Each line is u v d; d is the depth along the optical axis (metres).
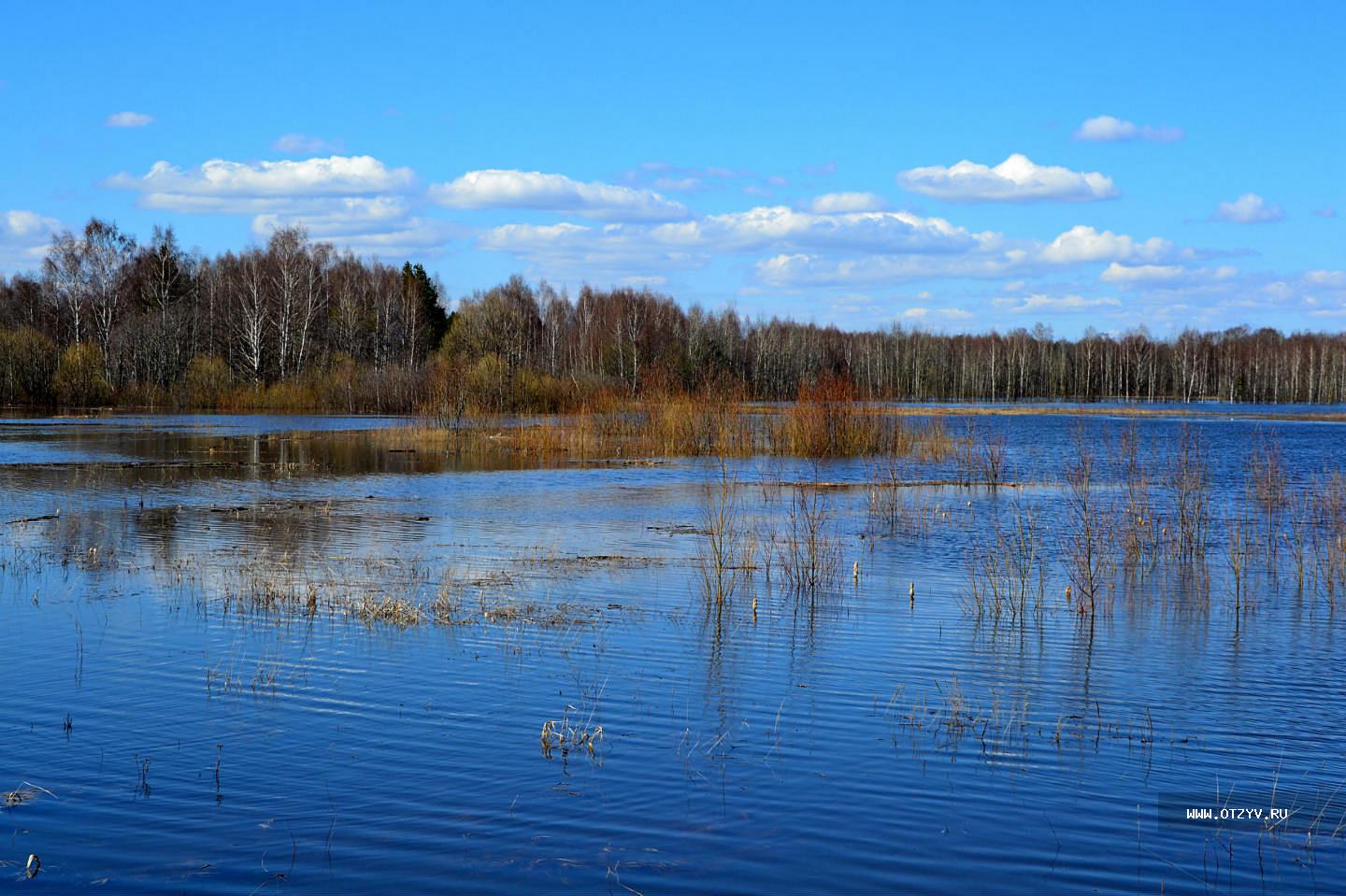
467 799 7.76
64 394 68.44
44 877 6.51
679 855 6.94
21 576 15.86
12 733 8.98
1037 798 7.96
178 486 29.25
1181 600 15.34
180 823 7.30
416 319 84.81
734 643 12.34
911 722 9.61
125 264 82.44
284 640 12.15
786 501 27.03
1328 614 14.43
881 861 6.91
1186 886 6.66
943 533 21.64
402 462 36.88
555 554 18.64
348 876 6.58
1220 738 9.36
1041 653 12.20
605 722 9.46
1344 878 6.79
